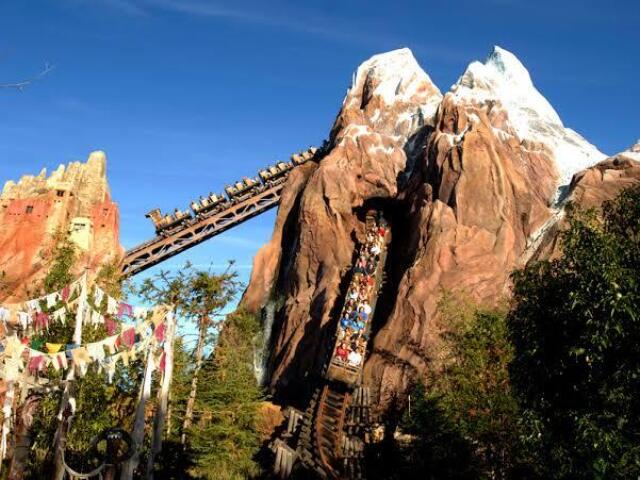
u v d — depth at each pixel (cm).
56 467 1908
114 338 1769
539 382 1445
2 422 2023
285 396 5350
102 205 6178
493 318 2822
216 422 3572
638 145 5694
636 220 1395
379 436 3725
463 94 6762
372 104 7850
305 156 7725
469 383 2673
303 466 3338
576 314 1348
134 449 1859
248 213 7244
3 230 5644
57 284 2742
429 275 4956
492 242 5147
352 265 5784
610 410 1279
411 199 6062
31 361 1619
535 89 7894
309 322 5603
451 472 2616
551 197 6003
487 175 5488
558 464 1409
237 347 4350
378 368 4509
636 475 1212
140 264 6819
